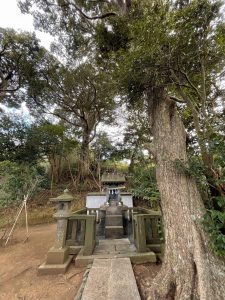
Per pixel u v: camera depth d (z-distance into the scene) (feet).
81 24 22.25
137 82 7.85
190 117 11.27
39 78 28.63
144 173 14.30
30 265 10.41
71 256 10.75
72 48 26.17
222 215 5.64
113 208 16.96
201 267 5.47
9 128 27.55
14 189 16.53
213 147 6.39
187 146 8.48
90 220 11.46
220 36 6.93
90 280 7.54
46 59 27.40
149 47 6.48
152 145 8.31
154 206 18.58
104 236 16.02
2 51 25.55
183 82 8.51
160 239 10.78
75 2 20.48
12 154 26.84
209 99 8.55
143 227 11.25
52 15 22.62
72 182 31.37
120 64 8.20
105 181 18.65
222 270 5.46
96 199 22.70
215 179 6.43
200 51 7.04
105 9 19.93
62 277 8.73
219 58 7.59
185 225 6.25
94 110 33.47
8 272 9.64
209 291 5.12
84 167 32.12
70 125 36.11
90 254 10.55
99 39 13.69
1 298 7.34
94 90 29.89
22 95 31.24
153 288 6.53
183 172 7.00
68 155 32.78
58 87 29.89
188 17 6.32
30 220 21.63
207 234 5.92
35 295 7.45
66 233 11.75
